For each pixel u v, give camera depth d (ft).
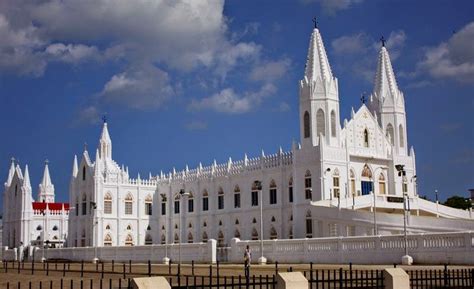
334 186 334.24
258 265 226.79
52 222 515.09
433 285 111.96
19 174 504.84
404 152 381.81
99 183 431.84
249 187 380.99
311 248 232.32
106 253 342.23
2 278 164.45
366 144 361.51
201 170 422.41
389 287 90.07
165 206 449.06
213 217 405.80
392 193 364.17
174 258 293.23
